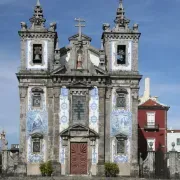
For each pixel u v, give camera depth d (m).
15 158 80.44
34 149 78.94
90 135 78.94
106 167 78.00
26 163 78.56
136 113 80.06
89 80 80.12
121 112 80.06
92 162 78.81
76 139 79.06
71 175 78.38
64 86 79.94
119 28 81.75
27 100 79.69
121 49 82.00
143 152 100.50
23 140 78.94
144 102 105.31
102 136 79.19
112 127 79.75
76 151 79.06
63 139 78.88
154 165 79.81
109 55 81.25
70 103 79.62
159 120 101.88
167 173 80.88
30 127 79.19
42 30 81.12
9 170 78.56
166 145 101.06
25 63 80.50
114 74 80.38
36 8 81.81
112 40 81.56
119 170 78.94
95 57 81.81
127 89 80.50
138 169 78.81
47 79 80.19
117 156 79.25
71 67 80.50
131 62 81.25
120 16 82.06
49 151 78.94
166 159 81.69
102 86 80.00
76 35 81.69
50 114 79.62
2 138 85.75
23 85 79.75
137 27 81.75
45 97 79.94
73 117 79.56
